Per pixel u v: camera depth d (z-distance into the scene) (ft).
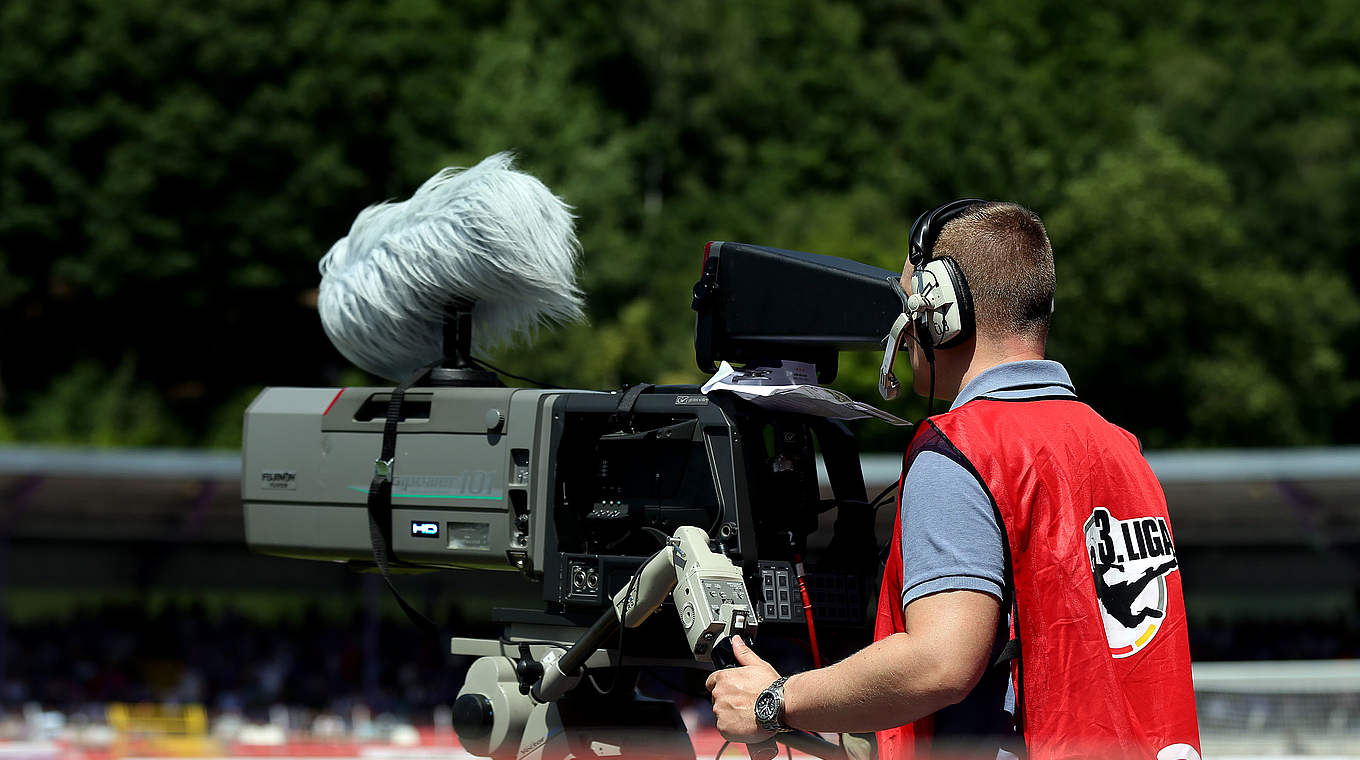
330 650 172.04
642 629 20.54
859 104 380.58
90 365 329.31
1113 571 15.44
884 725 15.03
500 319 22.81
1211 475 159.22
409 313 22.58
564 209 22.50
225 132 320.29
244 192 326.03
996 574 14.89
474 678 21.62
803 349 20.70
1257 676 79.56
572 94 345.10
